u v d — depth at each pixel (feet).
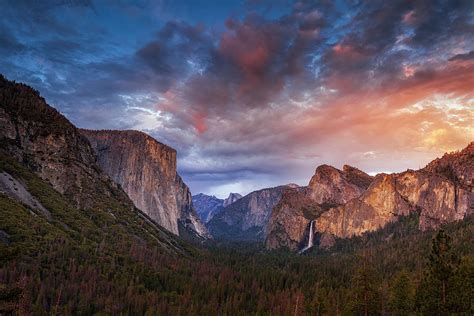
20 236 578.66
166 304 533.14
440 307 230.89
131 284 559.79
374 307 348.18
